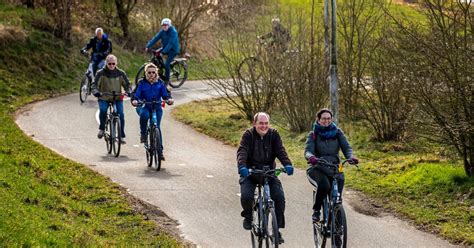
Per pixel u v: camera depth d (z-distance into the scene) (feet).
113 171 119.44
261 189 81.92
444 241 88.53
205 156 135.13
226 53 197.98
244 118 169.48
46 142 139.03
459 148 109.50
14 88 187.93
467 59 100.83
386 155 132.26
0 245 67.05
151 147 121.90
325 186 80.59
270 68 160.86
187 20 253.85
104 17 262.67
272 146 79.56
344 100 161.38
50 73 206.80
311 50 151.64
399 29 113.60
